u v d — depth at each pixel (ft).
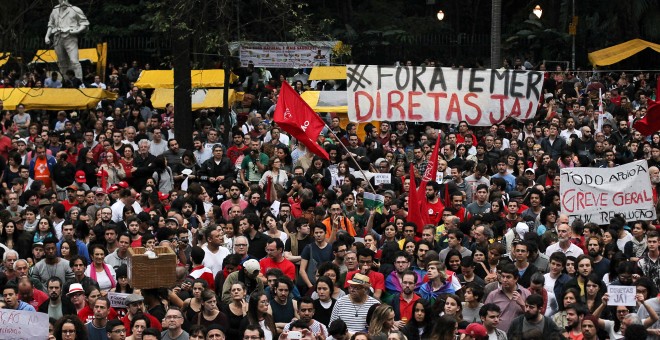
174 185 96.43
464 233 75.61
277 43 126.72
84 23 149.79
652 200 78.02
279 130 109.81
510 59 177.88
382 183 92.17
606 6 176.65
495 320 56.59
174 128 120.57
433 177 85.92
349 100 106.93
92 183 100.17
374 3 187.11
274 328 59.77
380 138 111.96
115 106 131.85
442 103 107.24
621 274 63.46
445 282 64.54
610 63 162.50
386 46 180.55
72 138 106.52
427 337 60.29
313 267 70.08
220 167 97.19
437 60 178.91
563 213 78.18
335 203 77.71
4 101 129.80
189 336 57.52
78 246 73.36
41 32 165.37
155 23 122.11
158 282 60.70
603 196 78.07
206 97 132.67
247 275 64.95
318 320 62.75
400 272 65.31
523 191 86.89
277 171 94.32
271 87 143.95
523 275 66.95
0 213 75.92
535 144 106.11
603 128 114.42
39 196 84.64
